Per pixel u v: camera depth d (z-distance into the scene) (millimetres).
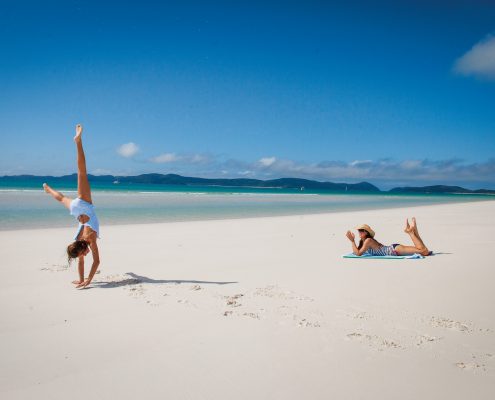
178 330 4668
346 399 3271
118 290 6359
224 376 3602
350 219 21141
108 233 13516
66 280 6973
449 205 42062
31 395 3262
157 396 3271
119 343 4285
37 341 4320
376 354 4109
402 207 36438
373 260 9234
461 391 3422
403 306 5730
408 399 3285
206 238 12586
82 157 6883
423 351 4207
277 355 4039
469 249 10844
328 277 7500
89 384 3443
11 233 12867
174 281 7043
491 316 5340
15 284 6660
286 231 14961
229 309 5461
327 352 4133
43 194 41094
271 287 6703
